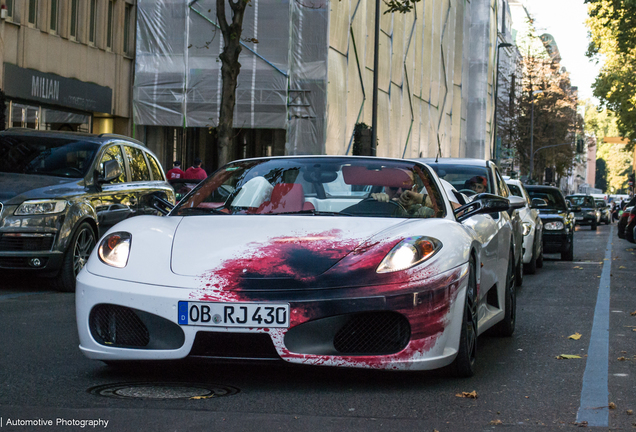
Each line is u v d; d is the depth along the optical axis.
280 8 27.03
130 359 4.15
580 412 3.92
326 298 3.99
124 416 3.63
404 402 4.04
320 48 27.03
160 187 10.96
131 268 4.25
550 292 10.03
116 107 26.19
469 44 56.41
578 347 5.94
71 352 5.27
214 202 5.19
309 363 3.97
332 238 4.36
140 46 27.38
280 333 3.96
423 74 42.50
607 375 4.88
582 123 67.31
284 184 5.23
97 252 4.47
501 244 6.09
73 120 23.48
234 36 16.23
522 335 6.55
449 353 4.26
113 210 9.60
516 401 4.14
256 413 3.74
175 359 4.05
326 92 27.11
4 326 6.32
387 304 4.03
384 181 5.23
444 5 47.03
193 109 27.28
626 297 9.47
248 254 4.21
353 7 30.50
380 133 35.00
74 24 23.11
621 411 3.96
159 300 4.06
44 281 9.99
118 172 9.48
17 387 4.21
